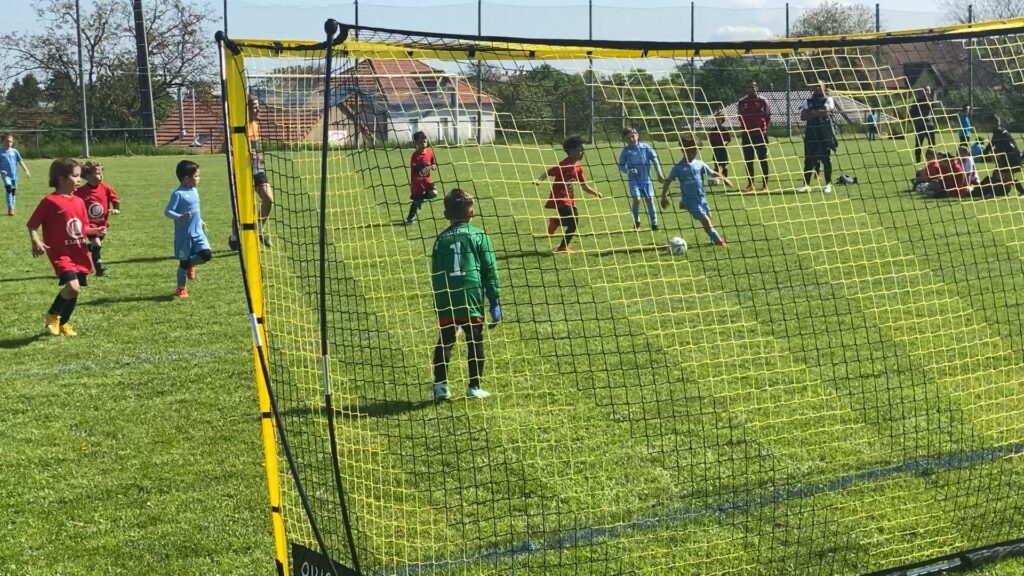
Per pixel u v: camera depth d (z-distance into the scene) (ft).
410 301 30.19
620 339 26.37
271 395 12.08
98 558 14.25
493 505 15.79
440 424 19.58
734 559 13.82
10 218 61.72
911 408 20.04
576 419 19.83
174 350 26.48
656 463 17.44
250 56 12.34
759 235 42.57
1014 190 24.44
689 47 12.80
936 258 36.40
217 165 111.04
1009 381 21.67
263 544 14.60
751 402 20.70
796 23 121.60
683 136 18.52
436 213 47.85
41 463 18.06
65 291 28.04
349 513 15.34
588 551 14.17
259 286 12.52
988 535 14.33
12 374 24.21
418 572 13.61
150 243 48.19
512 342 25.96
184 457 18.29
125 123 178.50
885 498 15.70
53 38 172.96
